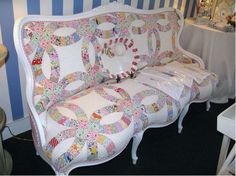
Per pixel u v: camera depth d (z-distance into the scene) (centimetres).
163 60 221
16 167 163
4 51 130
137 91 171
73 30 157
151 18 208
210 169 178
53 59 146
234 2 259
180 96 180
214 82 212
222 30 240
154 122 167
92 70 169
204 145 202
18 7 158
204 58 249
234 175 132
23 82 183
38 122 133
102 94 162
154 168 174
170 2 267
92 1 195
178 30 231
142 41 200
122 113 149
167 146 197
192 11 303
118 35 183
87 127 133
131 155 178
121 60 186
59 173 128
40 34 141
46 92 145
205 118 239
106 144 132
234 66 253
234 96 275
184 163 182
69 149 124
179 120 207
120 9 189
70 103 150
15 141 186
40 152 147
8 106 182
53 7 174
